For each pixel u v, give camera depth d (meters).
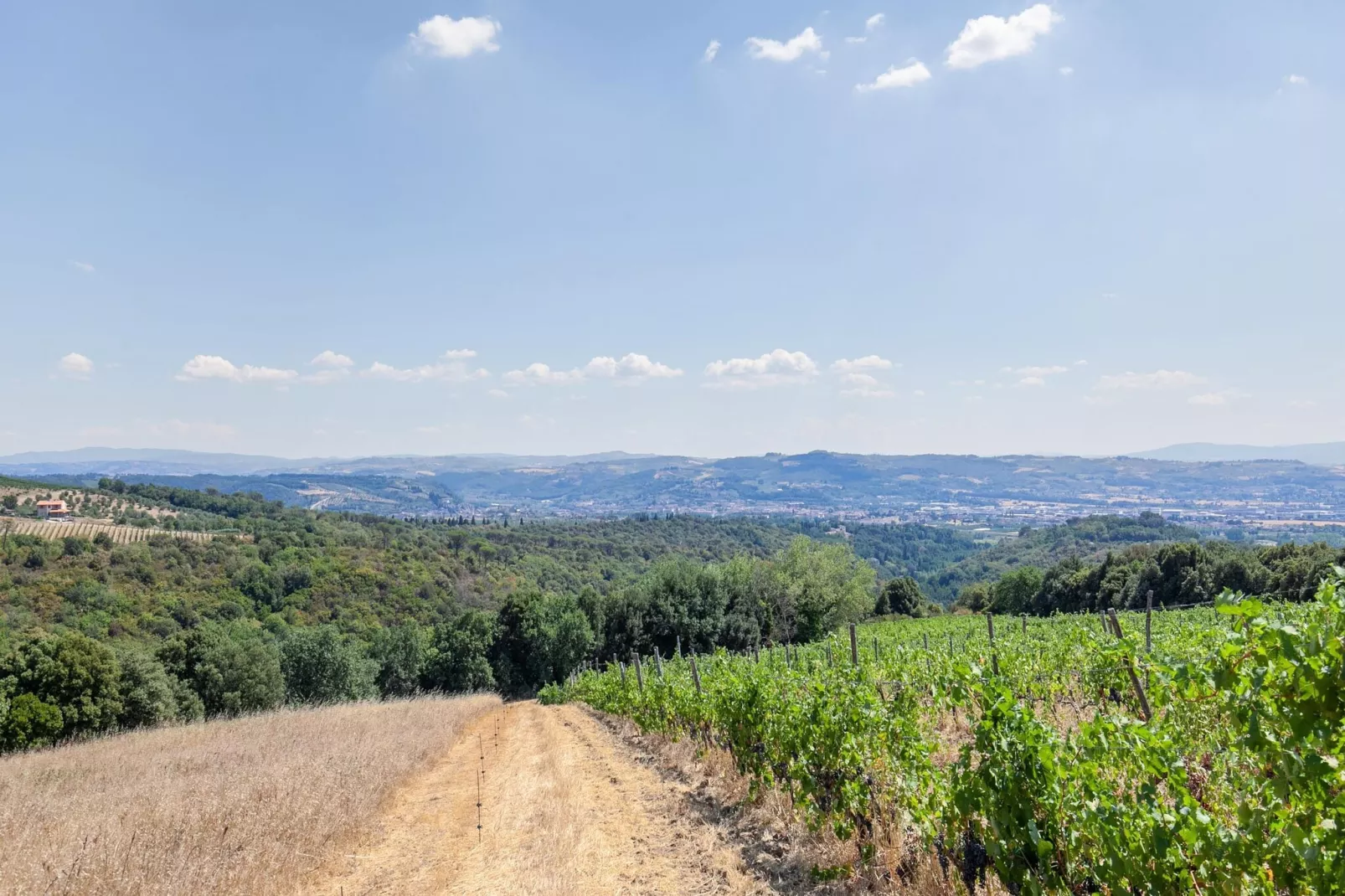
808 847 7.09
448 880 7.38
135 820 8.58
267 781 10.61
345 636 57.38
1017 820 4.45
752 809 8.77
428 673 61.84
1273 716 3.12
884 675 12.96
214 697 42.38
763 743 9.43
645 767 12.82
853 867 6.32
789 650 24.30
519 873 7.32
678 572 66.94
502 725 24.28
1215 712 5.94
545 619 64.12
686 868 7.17
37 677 32.44
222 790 10.15
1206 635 3.74
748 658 19.70
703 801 9.70
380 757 13.42
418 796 11.73
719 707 11.11
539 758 14.91
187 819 8.48
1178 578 46.25
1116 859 3.76
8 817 8.81
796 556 66.88
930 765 6.25
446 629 62.94
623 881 6.96
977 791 4.73
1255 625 2.93
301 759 13.02
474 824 9.59
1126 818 3.79
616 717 22.30
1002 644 14.84
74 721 32.06
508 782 12.22
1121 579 52.50
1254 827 3.11
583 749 16.16
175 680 40.59
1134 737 4.09
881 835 6.42
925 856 5.75
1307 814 2.96
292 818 8.66
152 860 7.01
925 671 12.67
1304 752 2.82
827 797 7.40
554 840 8.23
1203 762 5.71
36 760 17.94
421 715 23.44
